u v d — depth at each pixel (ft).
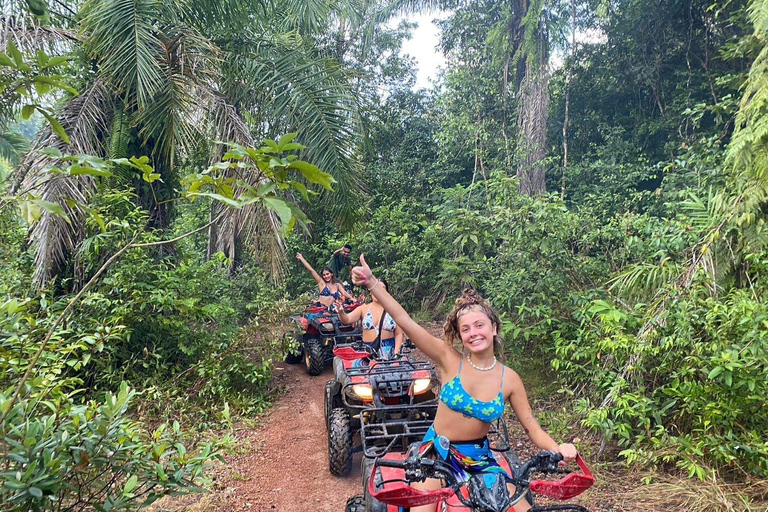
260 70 29.43
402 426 16.61
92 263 22.89
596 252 26.35
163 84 25.46
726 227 19.30
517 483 7.73
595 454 17.34
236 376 24.44
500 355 9.29
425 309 43.73
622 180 43.04
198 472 10.19
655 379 17.58
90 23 24.57
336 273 35.37
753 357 14.24
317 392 26.08
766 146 18.85
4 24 22.81
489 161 51.60
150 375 22.71
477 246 28.17
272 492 16.17
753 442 14.08
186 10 30.12
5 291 17.67
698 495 14.12
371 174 54.65
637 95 49.90
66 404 10.48
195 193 8.46
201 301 25.63
